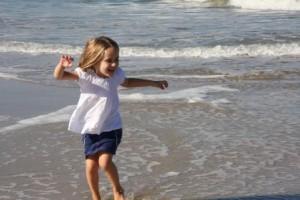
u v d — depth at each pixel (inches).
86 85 228.1
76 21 1074.1
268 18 1101.1
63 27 998.4
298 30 915.4
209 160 301.4
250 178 274.5
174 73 598.9
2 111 414.9
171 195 253.9
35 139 341.7
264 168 289.1
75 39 871.1
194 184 267.1
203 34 890.7
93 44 226.1
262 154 311.9
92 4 1414.9
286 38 837.8
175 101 446.9
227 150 318.7
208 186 264.2
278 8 1312.7
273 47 773.9
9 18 1123.9
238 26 977.5
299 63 664.4
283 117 395.9
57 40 863.7
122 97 460.4
